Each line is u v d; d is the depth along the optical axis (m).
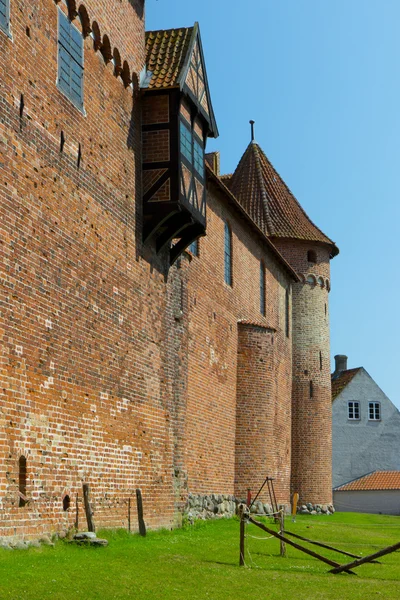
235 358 33.41
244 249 35.38
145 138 21.81
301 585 14.69
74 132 17.95
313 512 42.25
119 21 20.66
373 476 58.84
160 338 22.16
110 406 18.84
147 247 21.69
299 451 42.75
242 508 17.19
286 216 44.84
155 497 21.11
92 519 17.42
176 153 21.61
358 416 60.50
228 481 31.73
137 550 16.91
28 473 15.18
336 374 66.94
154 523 20.92
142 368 20.81
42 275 16.08
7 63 15.23
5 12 15.30
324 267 45.44
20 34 15.80
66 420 16.73
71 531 16.67
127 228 20.47
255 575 15.55
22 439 15.04
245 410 33.31
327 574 16.50
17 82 15.57
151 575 14.24
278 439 39.81
